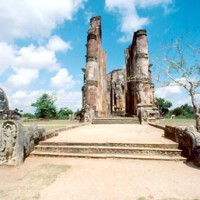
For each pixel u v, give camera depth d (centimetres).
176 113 5300
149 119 1872
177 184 425
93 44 2320
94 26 2541
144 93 2088
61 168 552
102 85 2667
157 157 632
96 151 701
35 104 4369
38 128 806
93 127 1565
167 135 890
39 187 415
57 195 375
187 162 597
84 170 533
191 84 1064
